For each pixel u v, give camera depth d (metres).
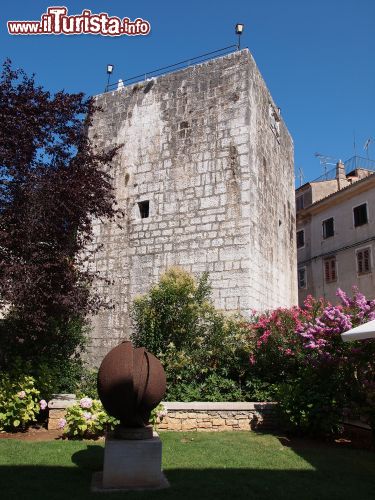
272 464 6.20
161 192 13.58
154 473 5.17
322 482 5.48
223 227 12.42
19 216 8.12
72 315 9.50
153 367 5.48
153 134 14.16
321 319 8.54
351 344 7.92
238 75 13.17
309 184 30.59
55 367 9.78
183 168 13.40
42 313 8.19
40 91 8.77
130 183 14.18
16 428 8.16
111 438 5.34
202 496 4.84
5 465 5.79
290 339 9.41
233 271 12.04
